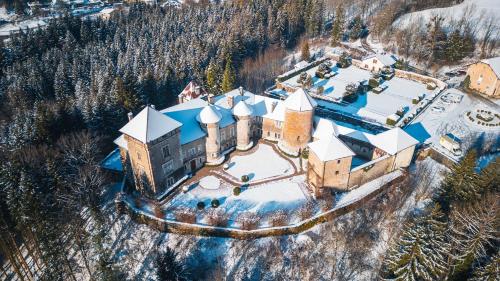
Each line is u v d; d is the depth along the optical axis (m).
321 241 53.19
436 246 42.00
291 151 71.38
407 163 66.62
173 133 59.62
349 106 92.56
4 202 55.25
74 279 49.94
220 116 66.44
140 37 129.12
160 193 61.34
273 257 51.34
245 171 67.25
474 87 97.38
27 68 109.44
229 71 97.69
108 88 92.88
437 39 116.69
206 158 68.94
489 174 52.72
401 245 44.41
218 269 50.25
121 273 50.34
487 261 41.84
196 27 138.38
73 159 65.81
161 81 96.88
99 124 75.31
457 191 53.41
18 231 57.47
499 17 132.00
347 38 142.38
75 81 106.06
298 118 67.44
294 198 60.88
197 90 84.25
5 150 66.06
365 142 67.44
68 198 59.31
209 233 54.31
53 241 49.84
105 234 54.50
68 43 128.38
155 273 51.06
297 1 145.25
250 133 74.62
